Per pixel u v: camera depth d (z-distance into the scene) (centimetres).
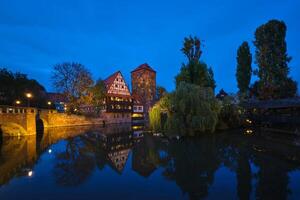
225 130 3281
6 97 4562
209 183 1146
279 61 3484
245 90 4406
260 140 2348
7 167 1587
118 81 6962
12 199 1006
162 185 1147
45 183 1220
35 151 2227
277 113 3397
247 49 4444
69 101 5750
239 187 1077
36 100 5466
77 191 1092
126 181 1230
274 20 3584
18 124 3256
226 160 1588
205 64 3519
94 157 1906
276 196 960
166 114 2983
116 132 3959
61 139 3120
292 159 1530
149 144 2444
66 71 5625
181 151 1973
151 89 8088
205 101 2731
